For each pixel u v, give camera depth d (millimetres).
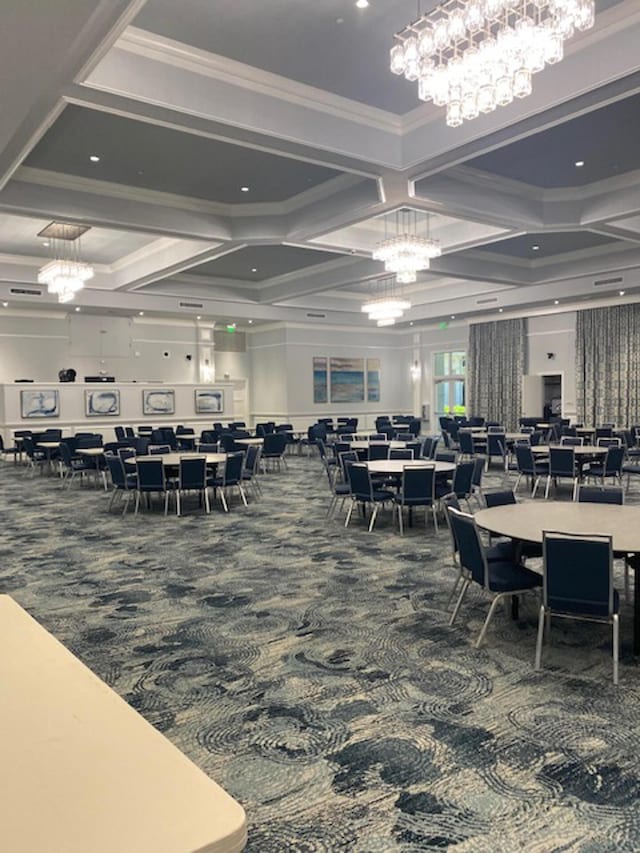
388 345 20609
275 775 2398
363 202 7738
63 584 4898
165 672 3318
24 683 1200
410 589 4684
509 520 3902
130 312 15703
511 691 3057
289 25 4852
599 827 2088
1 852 716
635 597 3430
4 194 7355
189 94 5227
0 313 15102
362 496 6734
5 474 12117
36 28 3352
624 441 11852
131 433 14031
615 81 4922
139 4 3854
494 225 8664
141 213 8352
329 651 3570
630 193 8141
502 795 2260
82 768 901
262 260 12953
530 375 16859
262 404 19469
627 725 2732
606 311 15086
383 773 2400
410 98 6051
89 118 6148
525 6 4020
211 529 6875
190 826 766
